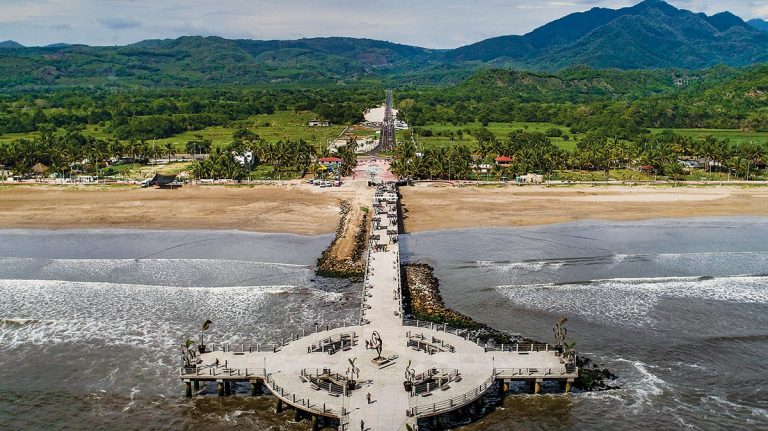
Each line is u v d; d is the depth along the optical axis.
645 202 166.12
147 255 120.44
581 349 82.69
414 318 89.94
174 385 75.44
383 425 61.78
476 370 72.31
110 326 89.62
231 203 163.38
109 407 71.06
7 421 68.38
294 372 71.94
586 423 68.00
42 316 92.56
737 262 116.50
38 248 125.19
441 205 162.25
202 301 97.62
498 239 131.12
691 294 100.62
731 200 168.75
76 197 171.25
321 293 100.31
